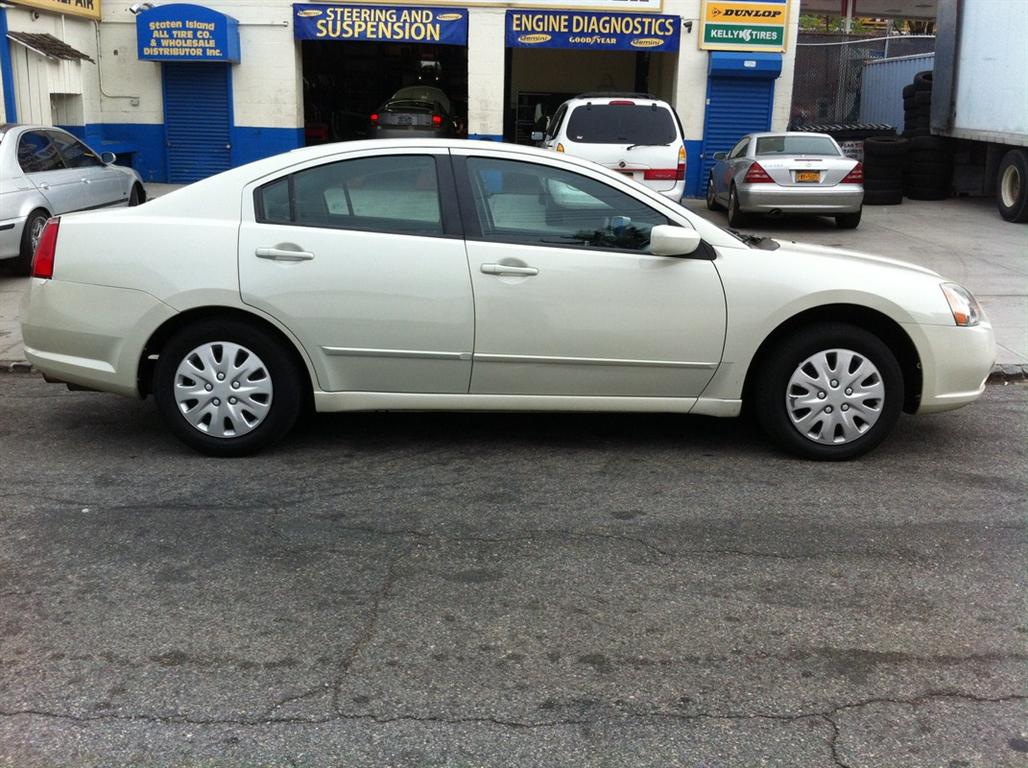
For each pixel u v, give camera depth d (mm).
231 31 17438
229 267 5168
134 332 5230
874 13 30922
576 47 17828
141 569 4148
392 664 3461
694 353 5309
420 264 5172
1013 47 15555
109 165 12570
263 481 5156
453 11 17594
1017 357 7879
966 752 3006
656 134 12750
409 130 18594
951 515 4816
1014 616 3840
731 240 5379
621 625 3740
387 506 4848
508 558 4293
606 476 5301
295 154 5336
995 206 17984
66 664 3436
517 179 5305
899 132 22016
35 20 15484
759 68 17844
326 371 5289
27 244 10438
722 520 4719
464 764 2936
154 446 5707
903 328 5352
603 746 3023
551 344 5250
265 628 3689
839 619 3805
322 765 2924
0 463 5402
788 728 3121
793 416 5473
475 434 5996
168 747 3000
